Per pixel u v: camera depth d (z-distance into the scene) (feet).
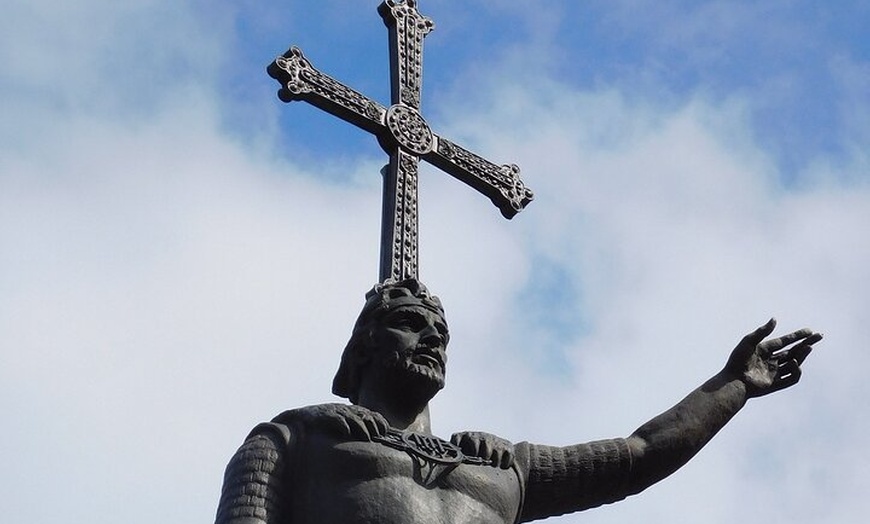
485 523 42.29
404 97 55.06
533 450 44.86
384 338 45.11
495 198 56.90
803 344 47.75
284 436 42.60
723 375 47.03
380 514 41.19
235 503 41.57
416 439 42.86
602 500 45.47
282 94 53.01
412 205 52.47
